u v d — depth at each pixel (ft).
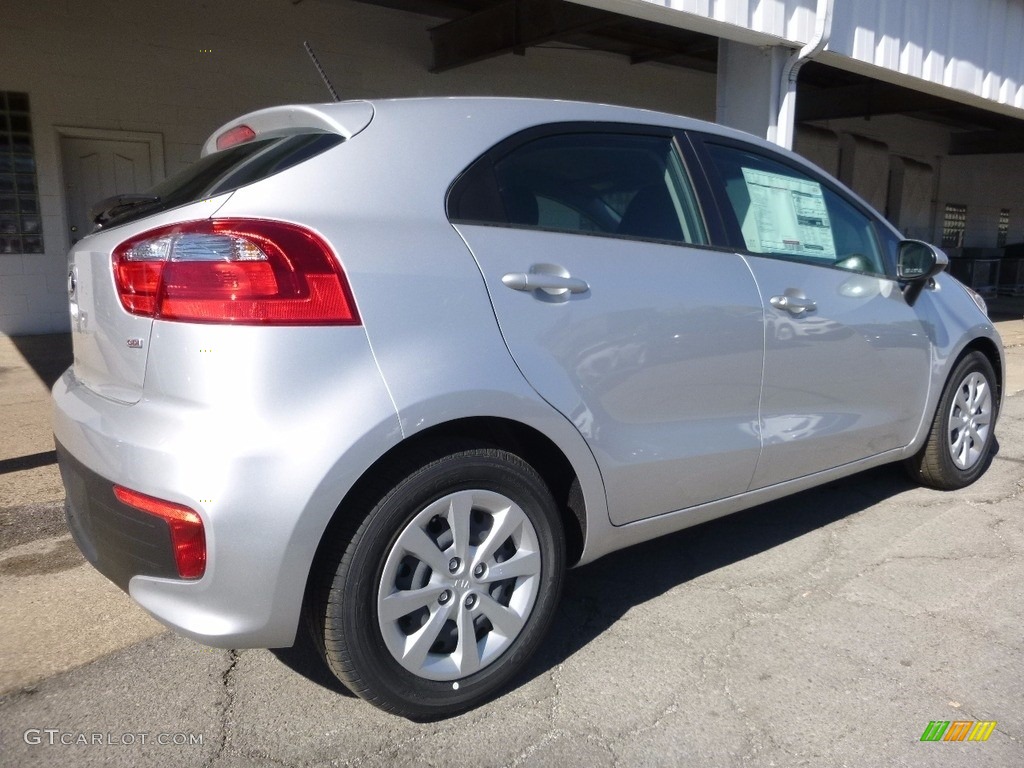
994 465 15.25
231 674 8.38
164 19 28.66
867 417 11.46
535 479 7.80
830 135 49.26
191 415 6.41
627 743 7.34
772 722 7.63
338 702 7.93
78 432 7.27
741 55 22.75
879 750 7.25
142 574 6.69
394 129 7.69
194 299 6.47
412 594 7.16
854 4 22.86
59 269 28.73
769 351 9.77
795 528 12.27
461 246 7.49
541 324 7.75
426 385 6.93
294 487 6.36
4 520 12.23
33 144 27.53
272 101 31.14
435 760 7.11
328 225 6.84
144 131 29.04
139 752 7.16
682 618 9.57
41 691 8.02
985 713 7.77
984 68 27.81
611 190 8.92
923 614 9.62
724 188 9.97
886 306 11.57
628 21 32.48
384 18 32.96
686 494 9.23
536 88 37.68
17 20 26.53
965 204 62.39
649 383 8.59
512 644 7.86
